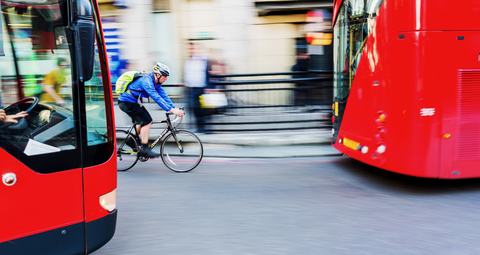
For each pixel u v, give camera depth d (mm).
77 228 2559
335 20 6008
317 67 10000
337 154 6855
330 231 3656
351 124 5359
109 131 2787
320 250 3262
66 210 2508
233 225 3818
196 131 8258
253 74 8422
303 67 10023
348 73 5414
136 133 5914
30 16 2477
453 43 4305
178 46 10000
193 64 8188
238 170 5953
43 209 2414
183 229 3736
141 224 3875
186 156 5941
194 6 9852
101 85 2748
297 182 5273
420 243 3391
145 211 4230
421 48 4301
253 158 6773
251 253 3217
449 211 4172
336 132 5980
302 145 7520
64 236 2506
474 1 4293
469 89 4383
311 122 8109
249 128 8156
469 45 4328
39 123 2453
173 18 9867
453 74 4340
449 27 4281
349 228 3727
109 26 10000
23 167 2338
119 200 4609
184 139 5938
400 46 4398
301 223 3852
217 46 9922
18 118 2389
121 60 10094
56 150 2475
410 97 4402
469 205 4355
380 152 4715
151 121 5801
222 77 8492
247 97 8141
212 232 3658
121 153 6000
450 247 3314
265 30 9922
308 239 3480
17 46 2455
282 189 4969
